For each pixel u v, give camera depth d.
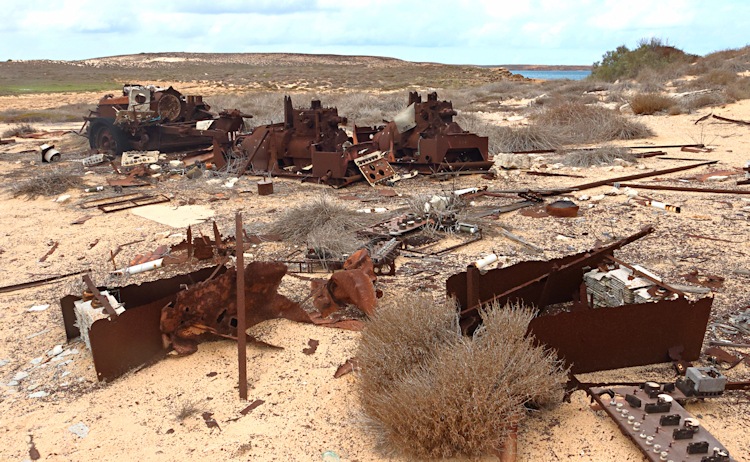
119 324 5.13
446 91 40.59
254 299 5.98
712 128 19.80
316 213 9.32
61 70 99.69
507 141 18.05
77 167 16.39
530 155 16.84
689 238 8.43
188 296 5.46
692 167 13.73
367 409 4.37
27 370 5.37
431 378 4.21
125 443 4.24
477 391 3.95
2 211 11.51
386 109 29.20
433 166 13.84
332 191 12.57
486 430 3.87
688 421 3.94
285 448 4.11
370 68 103.12
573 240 8.55
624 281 5.48
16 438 4.34
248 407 4.62
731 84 27.42
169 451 4.12
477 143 13.84
